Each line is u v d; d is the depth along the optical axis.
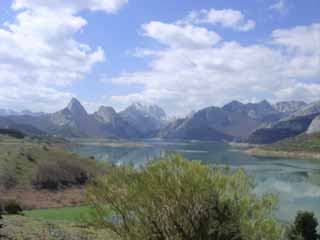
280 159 157.25
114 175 10.78
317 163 134.75
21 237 18.55
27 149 89.44
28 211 46.12
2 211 32.78
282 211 42.38
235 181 9.91
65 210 47.31
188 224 9.78
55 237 20.05
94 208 10.88
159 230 10.01
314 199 54.97
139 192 10.16
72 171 75.06
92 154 159.62
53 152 94.00
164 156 10.42
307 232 23.02
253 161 141.62
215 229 9.56
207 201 9.75
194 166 10.01
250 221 9.48
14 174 68.38
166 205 9.97
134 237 10.20
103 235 20.19
